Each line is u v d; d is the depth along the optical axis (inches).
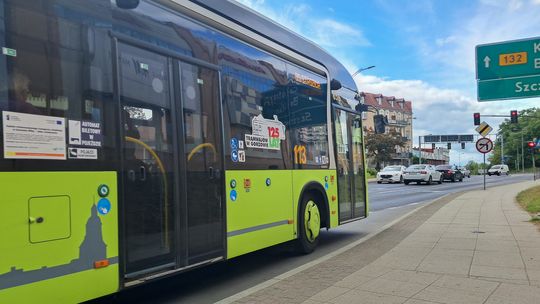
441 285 228.5
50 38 151.6
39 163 144.2
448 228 424.8
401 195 969.5
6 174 135.5
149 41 189.6
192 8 216.4
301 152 306.7
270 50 279.9
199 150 212.8
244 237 241.1
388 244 347.3
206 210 214.8
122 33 177.5
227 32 240.5
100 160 163.6
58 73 152.8
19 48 142.4
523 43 504.4
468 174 2298.2
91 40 165.2
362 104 422.9
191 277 267.1
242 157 243.9
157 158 189.0
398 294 214.7
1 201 133.9
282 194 280.7
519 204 648.4
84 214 156.6
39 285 141.9
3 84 137.1
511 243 339.0
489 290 218.5
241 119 245.4
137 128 180.1
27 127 142.0
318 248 349.4
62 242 149.0
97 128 163.6
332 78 363.3
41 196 143.8
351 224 500.1
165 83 196.4
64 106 153.4
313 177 321.1
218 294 231.8
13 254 135.8
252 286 246.1
